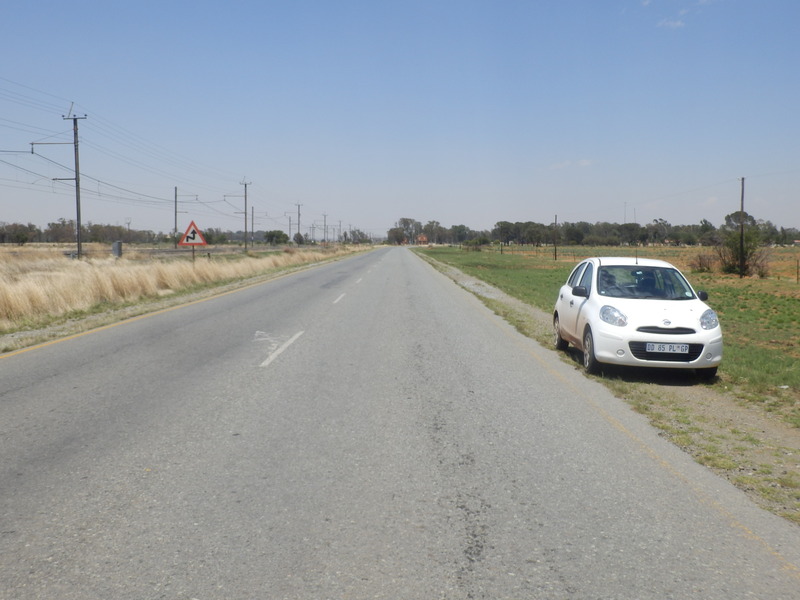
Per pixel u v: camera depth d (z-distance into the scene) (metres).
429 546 3.79
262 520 4.13
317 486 4.72
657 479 4.96
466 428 6.28
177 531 3.97
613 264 10.20
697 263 51.50
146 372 8.88
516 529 4.03
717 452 5.68
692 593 3.30
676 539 3.93
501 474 5.01
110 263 32.69
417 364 9.63
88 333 12.55
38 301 15.52
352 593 3.28
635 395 7.77
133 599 3.21
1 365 9.34
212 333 12.63
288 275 33.25
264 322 14.35
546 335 12.94
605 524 4.12
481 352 10.80
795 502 4.56
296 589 3.31
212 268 28.23
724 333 16.41
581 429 6.30
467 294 23.36
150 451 5.50
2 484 4.73
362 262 54.88
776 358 11.70
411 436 5.99
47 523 4.08
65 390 7.78
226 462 5.23
